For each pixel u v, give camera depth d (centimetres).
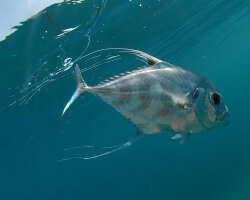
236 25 3152
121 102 223
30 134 2822
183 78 241
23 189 8394
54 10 1130
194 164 6950
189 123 234
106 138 6041
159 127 224
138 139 217
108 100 223
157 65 240
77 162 6656
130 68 2341
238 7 2475
